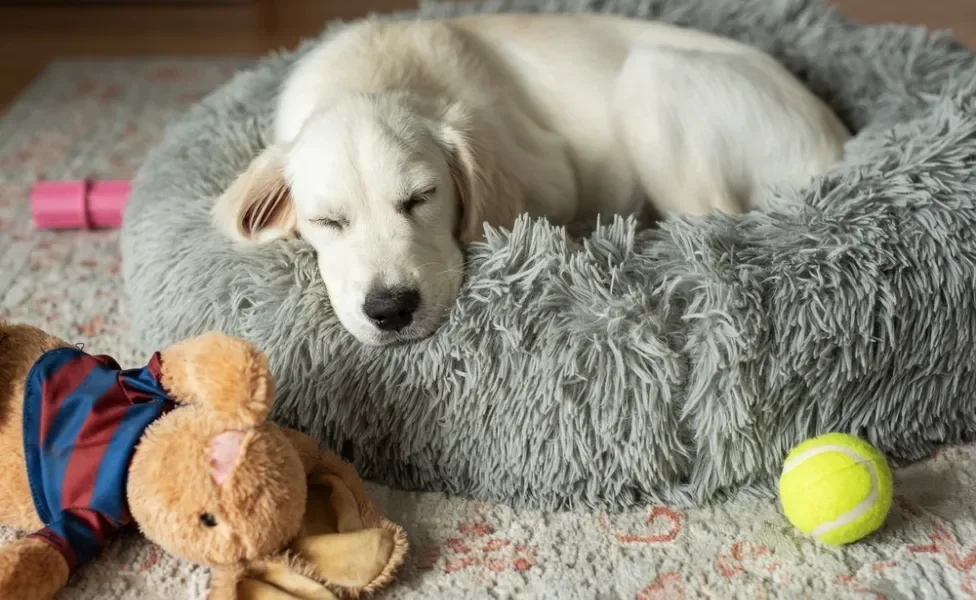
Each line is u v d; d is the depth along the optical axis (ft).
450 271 4.09
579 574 3.58
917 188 4.12
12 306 5.49
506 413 3.85
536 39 5.48
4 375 3.58
